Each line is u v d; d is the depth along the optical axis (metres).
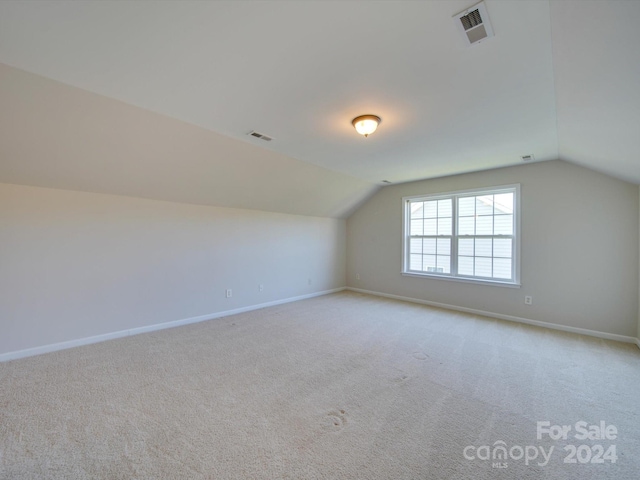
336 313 4.54
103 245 3.31
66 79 1.94
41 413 1.93
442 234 5.01
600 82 1.68
